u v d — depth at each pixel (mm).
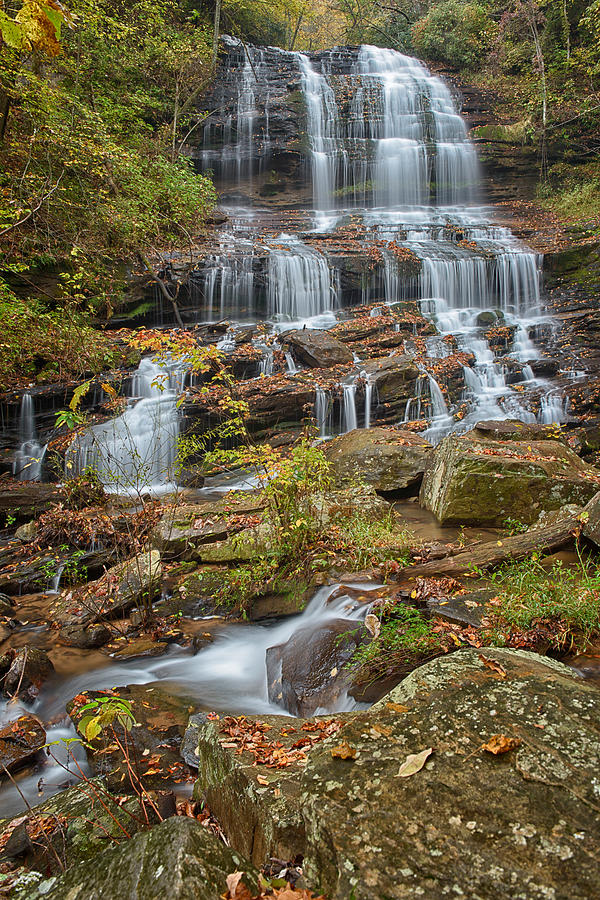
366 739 2209
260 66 25281
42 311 12289
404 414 12164
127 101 18625
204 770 3291
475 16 27641
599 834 1702
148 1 18438
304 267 15938
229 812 2848
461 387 12867
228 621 6004
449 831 1748
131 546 7480
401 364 12438
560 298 16203
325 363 12750
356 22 34688
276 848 2291
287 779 2656
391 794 1908
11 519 8562
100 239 14094
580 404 12039
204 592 6320
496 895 1534
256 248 16656
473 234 18781
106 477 10453
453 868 1623
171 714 4559
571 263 16609
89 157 13000
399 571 5691
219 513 7547
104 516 8133
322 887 1801
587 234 17609
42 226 13352
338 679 4375
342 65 26797
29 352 11688
